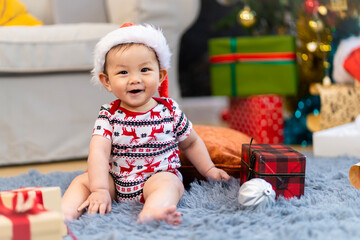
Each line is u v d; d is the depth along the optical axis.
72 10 2.26
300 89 2.25
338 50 2.07
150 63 1.11
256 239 0.84
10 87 1.80
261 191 1.01
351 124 1.90
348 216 0.96
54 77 1.85
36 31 1.80
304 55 2.24
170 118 1.16
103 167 1.07
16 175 1.65
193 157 1.23
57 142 1.88
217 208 1.05
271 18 2.37
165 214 0.93
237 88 2.19
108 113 1.13
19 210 0.82
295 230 0.86
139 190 1.10
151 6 1.95
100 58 1.13
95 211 1.01
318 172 1.39
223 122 2.98
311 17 2.23
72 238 0.88
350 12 2.21
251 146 1.21
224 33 3.51
